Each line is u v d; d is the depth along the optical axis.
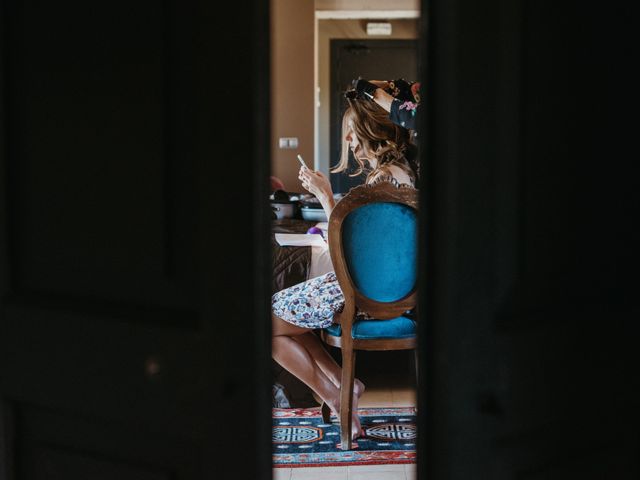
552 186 1.29
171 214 1.25
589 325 1.35
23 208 1.38
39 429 1.43
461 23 1.19
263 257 1.22
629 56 1.33
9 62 1.34
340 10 8.15
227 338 1.23
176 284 1.26
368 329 2.87
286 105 7.33
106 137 1.29
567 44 1.27
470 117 1.21
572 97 1.29
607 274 1.38
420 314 1.28
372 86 2.90
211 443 1.26
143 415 1.30
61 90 1.31
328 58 9.28
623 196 1.37
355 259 2.79
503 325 1.28
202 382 1.25
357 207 2.73
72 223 1.33
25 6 1.32
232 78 1.18
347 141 3.01
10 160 1.36
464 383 1.26
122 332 1.30
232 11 1.17
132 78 1.25
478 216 1.24
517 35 1.23
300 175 3.06
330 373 3.17
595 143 1.32
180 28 1.21
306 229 3.60
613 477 1.43
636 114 1.36
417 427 1.31
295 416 3.33
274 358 3.05
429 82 1.23
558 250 1.31
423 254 1.27
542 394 1.32
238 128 1.19
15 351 1.41
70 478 1.40
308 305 2.92
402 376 3.80
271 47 1.20
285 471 2.70
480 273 1.25
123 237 1.29
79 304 1.34
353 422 3.01
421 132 1.25
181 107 1.22
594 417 1.38
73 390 1.36
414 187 2.91
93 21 1.27
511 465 1.32
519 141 1.25
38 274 1.38
